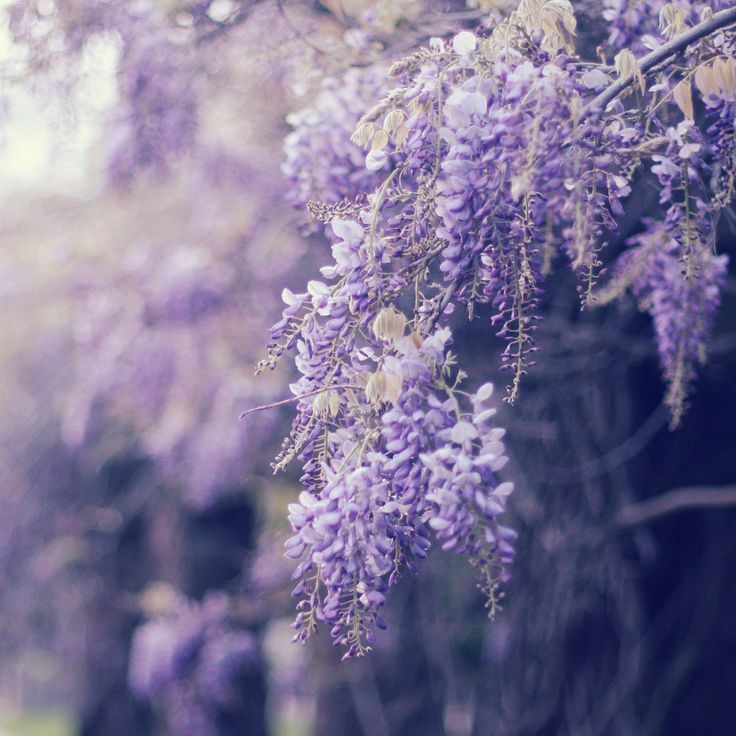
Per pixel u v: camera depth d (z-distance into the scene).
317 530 1.77
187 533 7.56
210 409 6.01
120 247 6.59
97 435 7.59
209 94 4.82
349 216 2.04
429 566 6.00
